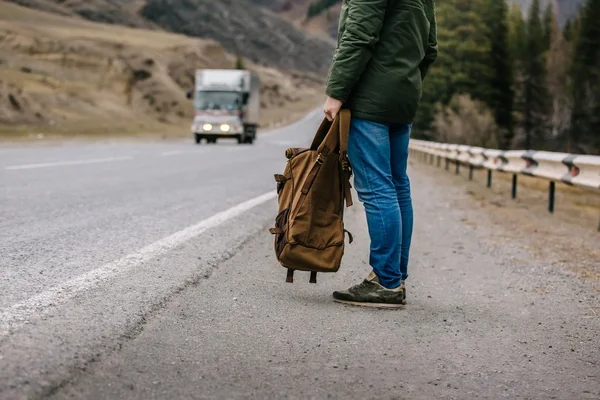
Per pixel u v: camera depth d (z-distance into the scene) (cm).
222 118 3812
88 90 8612
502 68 7381
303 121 11838
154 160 1798
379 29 404
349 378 300
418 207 1060
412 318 410
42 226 649
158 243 583
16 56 9169
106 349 313
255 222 746
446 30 6956
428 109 6819
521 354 347
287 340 351
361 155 423
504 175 2216
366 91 415
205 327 364
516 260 637
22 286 414
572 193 1738
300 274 520
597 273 590
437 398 281
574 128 7588
